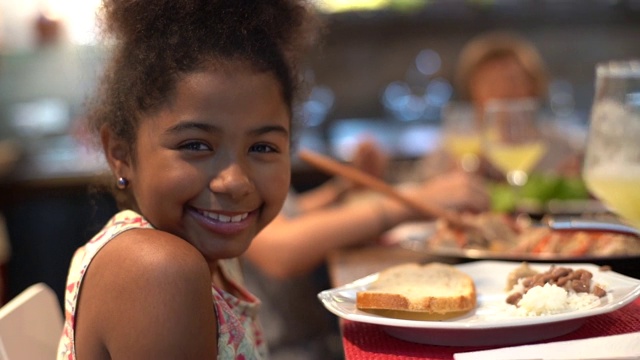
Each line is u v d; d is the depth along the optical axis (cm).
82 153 293
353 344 71
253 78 72
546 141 243
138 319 63
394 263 116
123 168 79
